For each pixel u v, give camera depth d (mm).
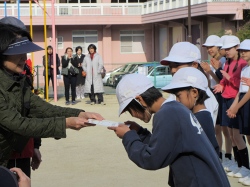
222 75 7863
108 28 38469
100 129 12297
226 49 7668
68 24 36875
